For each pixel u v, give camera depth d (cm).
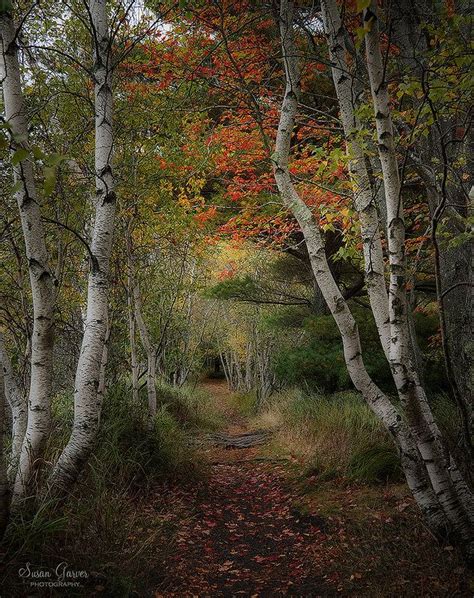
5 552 314
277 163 432
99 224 425
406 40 529
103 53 445
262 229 960
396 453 600
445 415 618
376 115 356
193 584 378
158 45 633
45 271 371
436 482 361
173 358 1502
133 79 668
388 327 397
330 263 1118
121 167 643
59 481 383
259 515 563
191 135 720
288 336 1595
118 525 403
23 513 348
